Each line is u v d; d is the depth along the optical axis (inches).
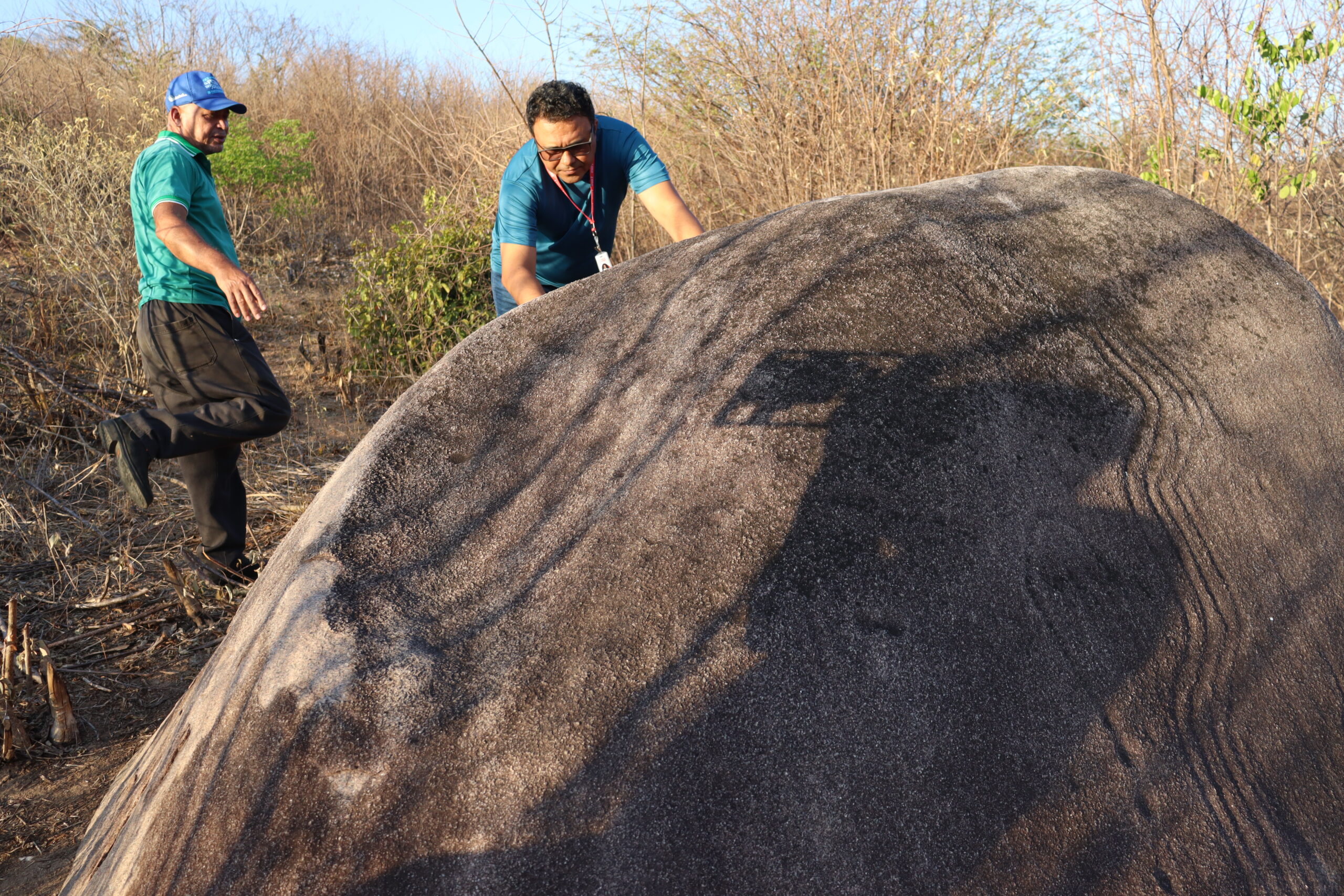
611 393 58.7
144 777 63.5
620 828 42.8
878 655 48.1
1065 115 208.2
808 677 47.0
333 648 48.0
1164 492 60.8
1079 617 53.3
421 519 53.5
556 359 61.8
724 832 43.1
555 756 44.4
